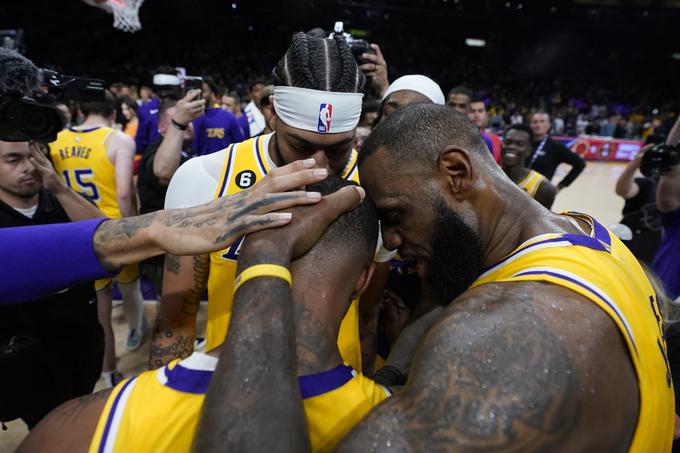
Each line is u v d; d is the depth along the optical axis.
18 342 1.40
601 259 0.68
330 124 0.91
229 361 0.52
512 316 0.56
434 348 0.56
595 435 0.54
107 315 2.32
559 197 8.23
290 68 0.93
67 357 1.61
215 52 20.45
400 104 1.76
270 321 0.55
